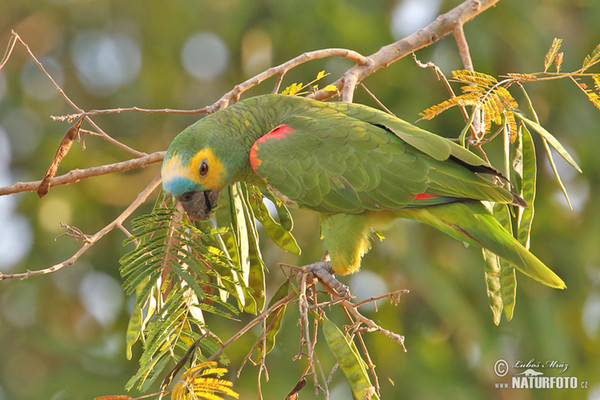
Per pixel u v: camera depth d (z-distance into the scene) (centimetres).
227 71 1430
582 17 1291
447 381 1205
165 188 643
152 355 527
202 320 582
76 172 638
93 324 1365
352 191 633
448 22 775
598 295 1270
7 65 1472
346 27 1234
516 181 641
